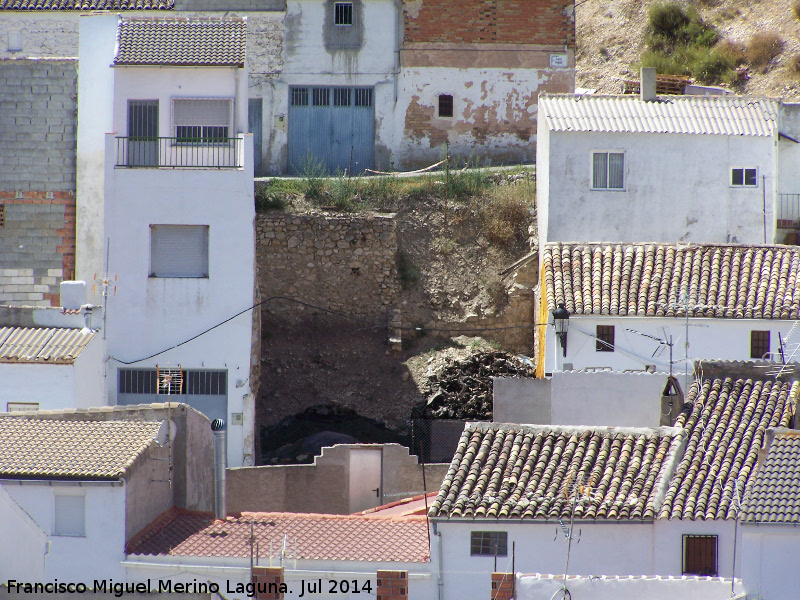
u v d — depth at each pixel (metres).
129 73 172.12
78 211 174.50
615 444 128.25
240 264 166.00
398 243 197.50
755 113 191.62
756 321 159.12
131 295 164.88
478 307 192.12
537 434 129.62
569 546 116.62
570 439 129.00
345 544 121.69
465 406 177.00
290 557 118.56
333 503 153.75
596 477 124.00
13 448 122.19
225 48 173.75
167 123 171.62
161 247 166.50
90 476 118.12
